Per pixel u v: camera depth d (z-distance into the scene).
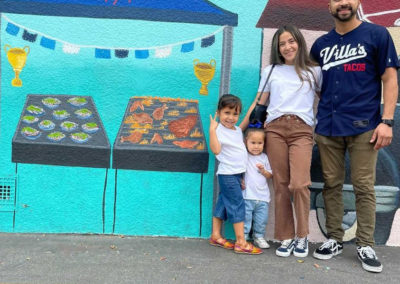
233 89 3.27
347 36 2.81
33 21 3.18
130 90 3.25
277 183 2.99
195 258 2.86
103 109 3.25
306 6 3.23
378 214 3.28
